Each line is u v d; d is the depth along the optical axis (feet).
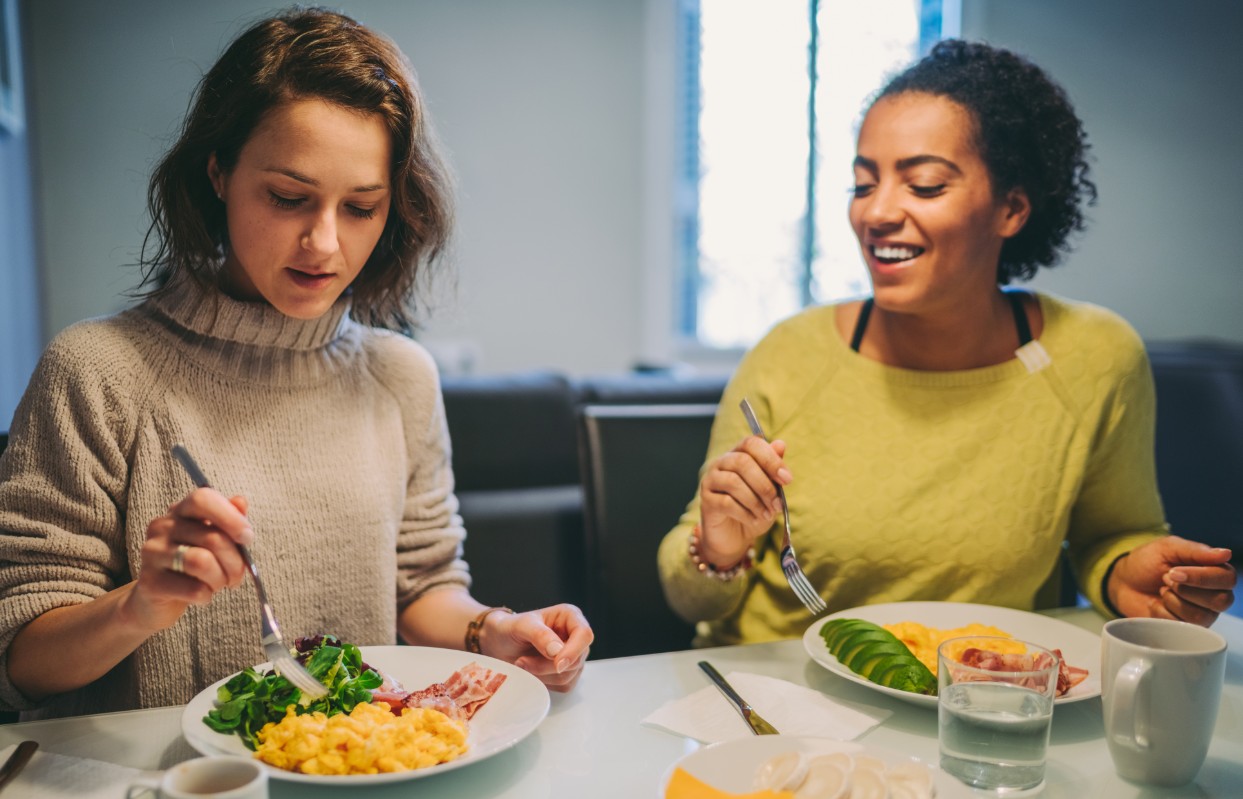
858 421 4.35
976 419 4.25
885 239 4.04
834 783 2.16
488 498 5.87
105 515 3.22
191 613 3.40
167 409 3.39
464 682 2.91
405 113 3.26
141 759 2.57
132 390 3.35
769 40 14.93
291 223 3.11
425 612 3.90
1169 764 2.50
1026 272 4.79
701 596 4.00
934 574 4.15
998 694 2.48
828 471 4.32
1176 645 2.63
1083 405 4.24
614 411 5.13
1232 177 9.50
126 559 3.34
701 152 15.03
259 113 3.02
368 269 3.83
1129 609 3.79
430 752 2.45
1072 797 2.48
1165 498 8.56
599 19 14.02
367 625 3.77
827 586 4.25
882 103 4.14
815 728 2.81
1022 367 4.29
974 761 2.49
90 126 11.64
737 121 15.03
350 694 2.66
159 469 3.36
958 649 2.71
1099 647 3.37
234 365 3.55
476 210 13.74
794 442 4.43
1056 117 4.22
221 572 2.49
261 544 3.51
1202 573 3.44
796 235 15.42
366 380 3.95
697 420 5.23
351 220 3.21
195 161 3.22
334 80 3.07
